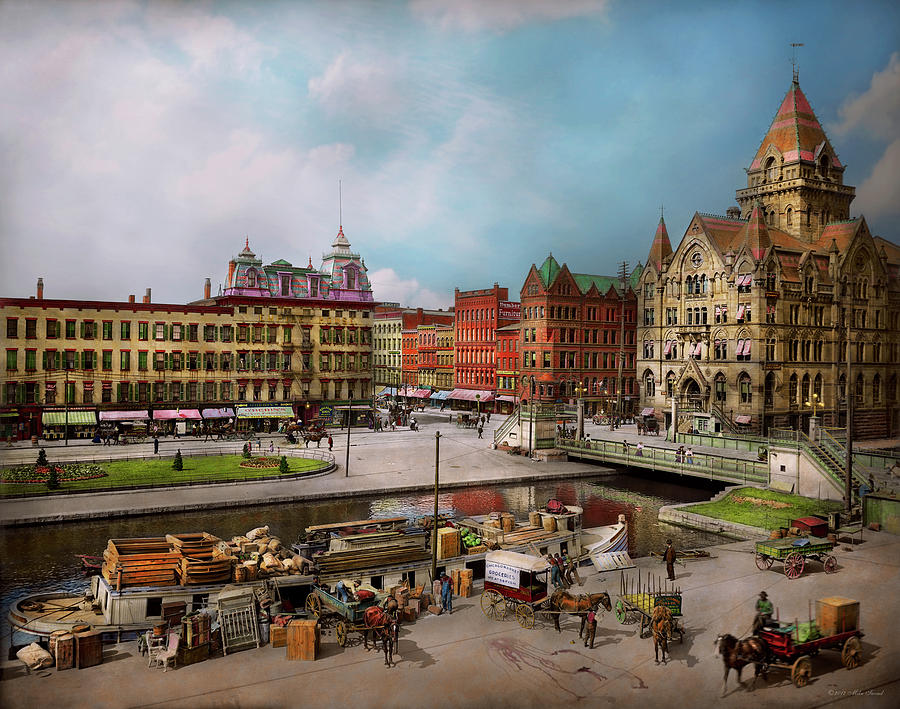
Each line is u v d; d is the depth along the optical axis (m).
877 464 51.72
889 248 69.12
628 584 31.20
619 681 21.61
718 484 64.50
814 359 83.25
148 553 29.12
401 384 152.12
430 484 61.31
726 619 26.58
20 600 29.16
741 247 83.25
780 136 86.12
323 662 23.08
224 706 20.28
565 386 112.62
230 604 24.67
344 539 32.56
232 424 91.69
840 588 30.03
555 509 39.97
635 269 121.25
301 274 100.31
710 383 87.69
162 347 88.56
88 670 22.50
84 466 62.16
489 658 23.25
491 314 124.81
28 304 80.00
